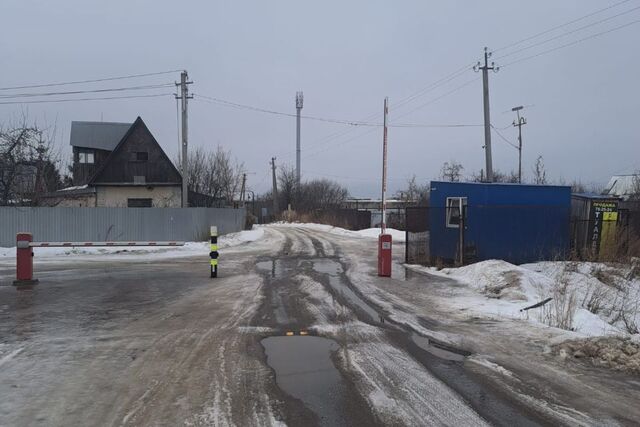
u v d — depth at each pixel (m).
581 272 14.42
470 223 15.84
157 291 11.41
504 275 12.22
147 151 35.88
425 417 4.34
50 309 9.26
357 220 43.19
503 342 6.90
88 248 23.91
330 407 4.55
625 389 5.07
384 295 10.84
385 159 15.17
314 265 17.02
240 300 10.16
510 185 16.55
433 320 8.35
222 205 46.97
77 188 36.94
